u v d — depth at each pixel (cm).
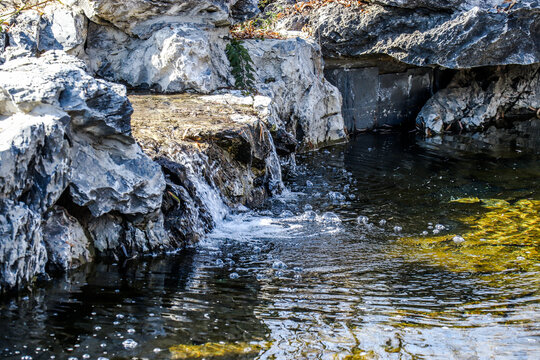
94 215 509
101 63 873
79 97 480
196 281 487
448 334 406
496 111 1306
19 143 425
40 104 461
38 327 386
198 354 363
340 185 835
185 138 662
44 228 486
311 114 1024
